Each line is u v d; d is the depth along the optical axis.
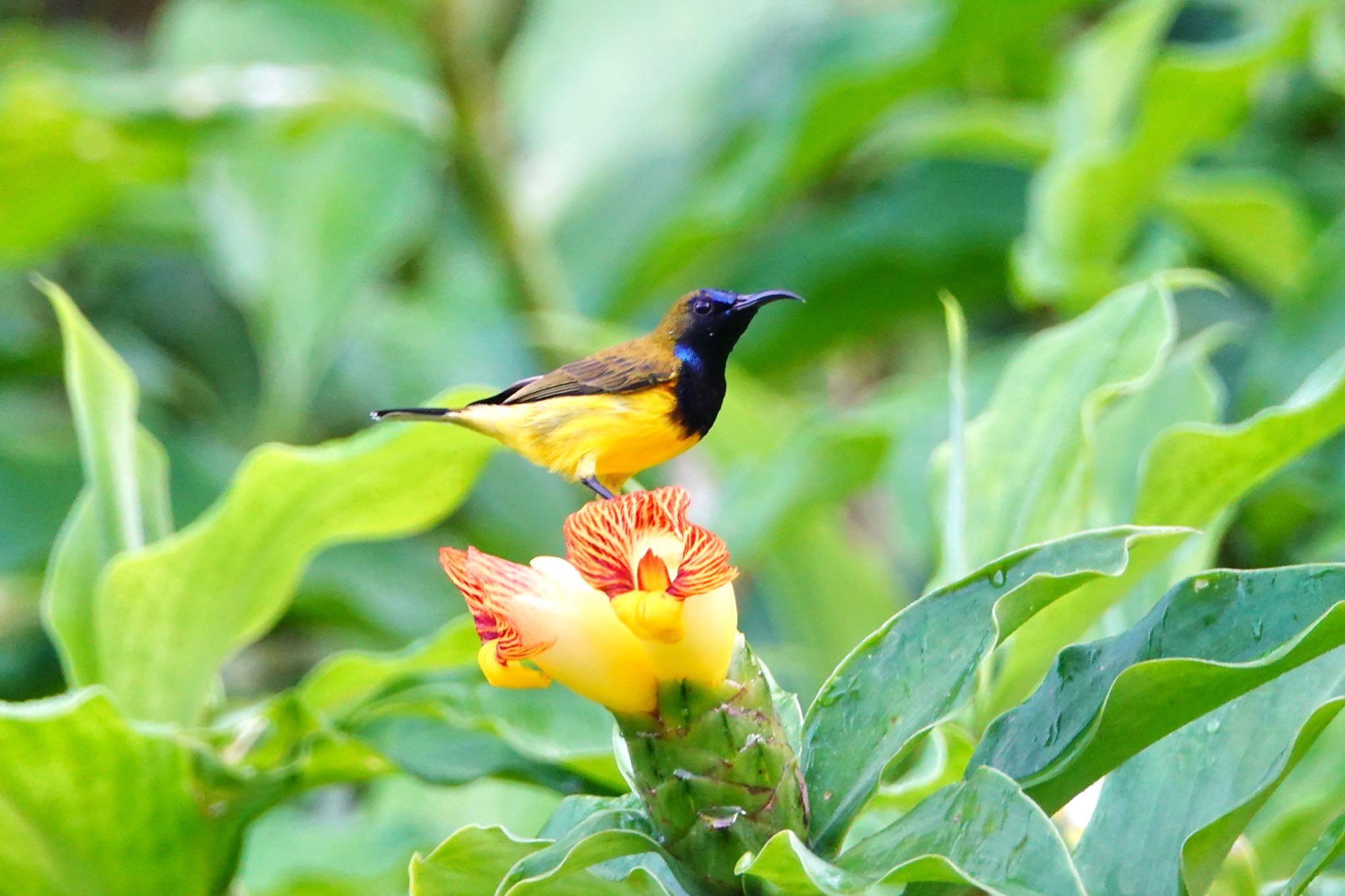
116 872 4.57
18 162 6.96
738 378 7.27
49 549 7.38
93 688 4.53
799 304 8.22
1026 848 4.38
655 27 8.44
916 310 8.37
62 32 11.61
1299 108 7.79
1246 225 6.30
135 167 7.35
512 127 8.11
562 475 4.67
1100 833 4.48
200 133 6.82
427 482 4.63
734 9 8.52
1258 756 4.47
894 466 6.20
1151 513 4.54
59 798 4.55
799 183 8.20
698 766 4.43
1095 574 4.42
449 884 4.46
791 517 6.16
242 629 4.64
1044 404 4.59
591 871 4.46
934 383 6.36
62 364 8.35
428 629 7.58
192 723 4.64
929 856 4.38
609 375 4.66
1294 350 5.73
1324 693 4.47
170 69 8.58
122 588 4.61
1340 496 5.37
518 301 7.65
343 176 7.32
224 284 8.86
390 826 5.16
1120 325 4.59
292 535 4.62
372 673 4.67
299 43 8.68
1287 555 5.55
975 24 6.93
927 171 8.16
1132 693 4.42
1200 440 4.53
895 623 4.45
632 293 8.05
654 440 4.67
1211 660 4.42
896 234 8.00
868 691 4.45
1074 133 6.02
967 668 4.44
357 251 7.22
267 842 5.25
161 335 9.27
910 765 4.54
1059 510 4.57
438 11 7.09
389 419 4.61
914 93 7.38
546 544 7.92
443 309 8.69
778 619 6.87
